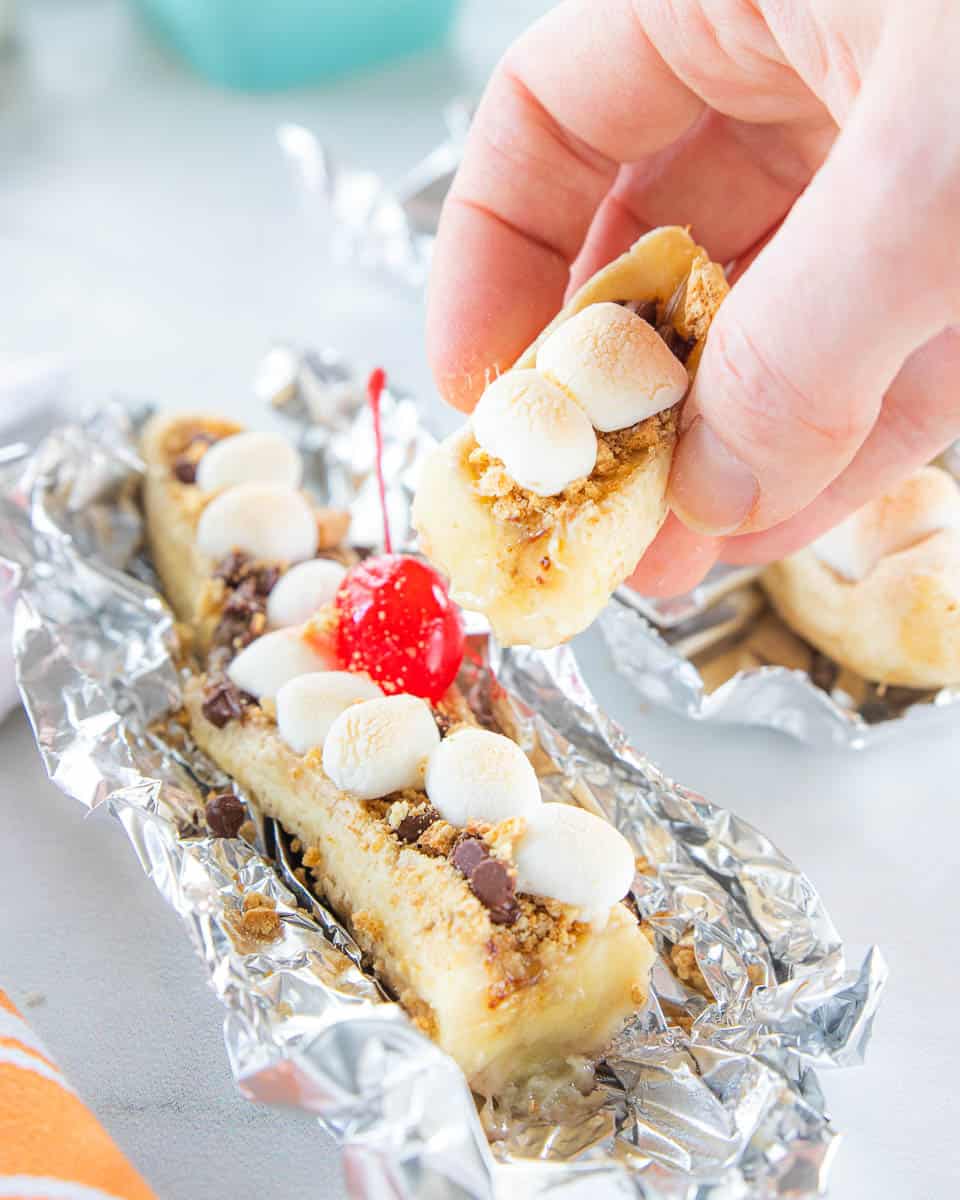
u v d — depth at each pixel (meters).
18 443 0.36
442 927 0.25
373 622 0.29
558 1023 0.26
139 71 0.53
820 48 0.25
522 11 0.57
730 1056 0.25
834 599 0.32
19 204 0.45
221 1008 0.27
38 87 0.52
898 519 0.32
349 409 0.36
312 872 0.28
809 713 0.31
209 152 0.48
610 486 0.26
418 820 0.27
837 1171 0.25
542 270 0.30
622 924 0.26
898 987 0.28
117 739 0.28
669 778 0.29
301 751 0.28
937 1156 0.26
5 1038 0.25
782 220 0.32
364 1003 0.24
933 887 0.29
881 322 0.23
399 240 0.40
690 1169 0.24
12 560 0.32
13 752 0.31
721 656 0.33
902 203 0.22
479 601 0.26
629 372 0.26
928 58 0.22
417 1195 0.23
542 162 0.30
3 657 0.31
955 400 0.28
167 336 0.40
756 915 0.27
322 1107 0.23
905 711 0.31
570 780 0.29
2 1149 0.23
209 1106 0.26
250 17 0.48
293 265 0.43
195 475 0.34
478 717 0.30
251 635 0.31
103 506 0.34
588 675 0.33
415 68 0.53
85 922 0.28
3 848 0.29
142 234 0.44
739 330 0.24
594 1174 0.23
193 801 0.28
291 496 0.32
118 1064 0.26
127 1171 0.24
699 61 0.28
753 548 0.30
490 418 0.26
